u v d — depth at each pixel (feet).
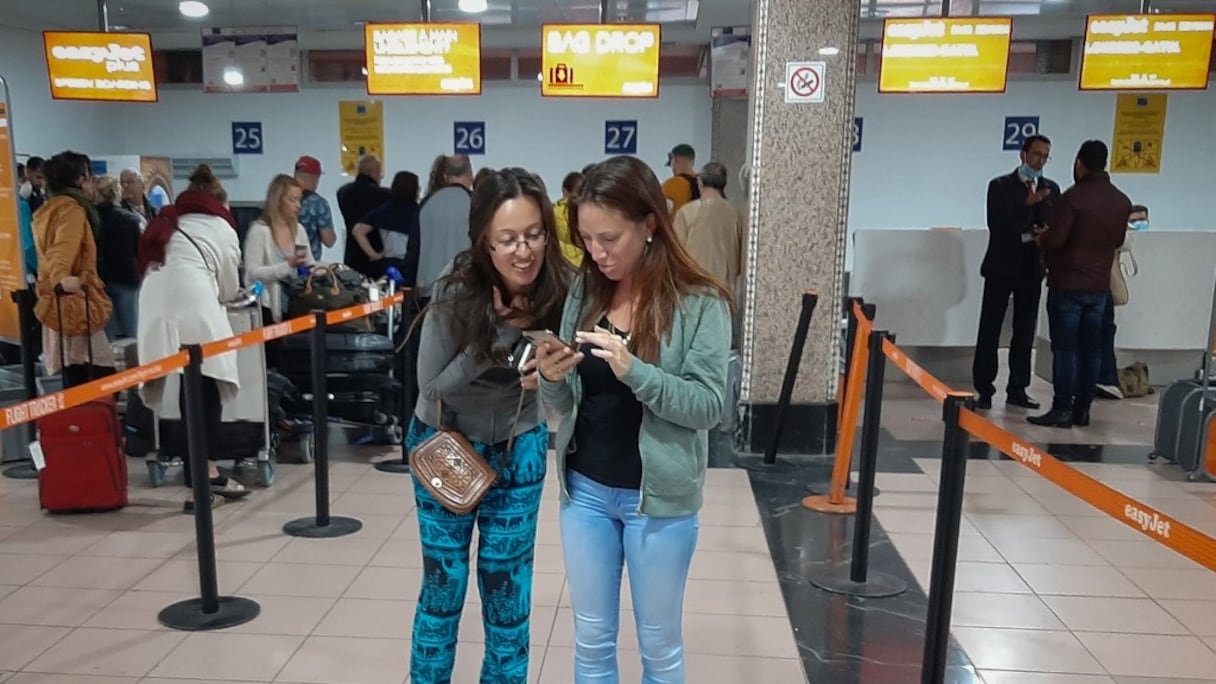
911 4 28.78
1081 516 14.16
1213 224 33.45
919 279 24.57
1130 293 23.91
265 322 17.35
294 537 12.89
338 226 36.04
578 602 6.81
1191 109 32.89
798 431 17.04
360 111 35.45
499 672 7.48
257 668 9.18
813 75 16.03
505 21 31.48
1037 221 21.17
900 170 34.27
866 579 11.50
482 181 6.67
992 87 21.56
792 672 9.23
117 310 19.99
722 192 19.07
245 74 27.53
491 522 7.34
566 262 7.11
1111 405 22.45
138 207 23.88
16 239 16.78
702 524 13.47
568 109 35.27
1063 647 9.95
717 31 27.81
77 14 30.27
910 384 24.90
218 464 16.51
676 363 6.35
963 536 13.24
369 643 9.71
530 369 6.57
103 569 11.73
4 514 13.84
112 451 13.82
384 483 15.49
